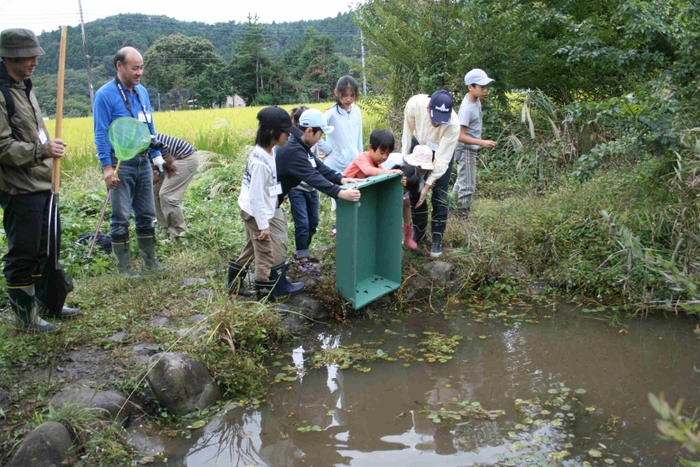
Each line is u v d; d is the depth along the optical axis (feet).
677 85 19.52
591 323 16.56
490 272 18.89
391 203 16.83
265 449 11.24
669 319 16.66
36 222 13.23
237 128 43.42
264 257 15.37
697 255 16.60
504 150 28.76
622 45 27.73
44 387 11.69
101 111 16.12
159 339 13.61
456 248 19.77
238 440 11.48
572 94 31.65
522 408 12.44
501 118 30.12
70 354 13.06
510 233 19.98
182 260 18.61
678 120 17.22
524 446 11.18
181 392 12.12
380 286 17.08
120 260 17.13
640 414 12.19
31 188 13.02
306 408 12.59
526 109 27.30
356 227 15.47
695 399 12.71
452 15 30.22
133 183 16.92
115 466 10.41
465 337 15.84
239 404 12.57
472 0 29.96
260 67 212.43
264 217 14.58
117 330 14.17
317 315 16.31
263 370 13.76
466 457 10.93
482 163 27.81
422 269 18.60
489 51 29.01
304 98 209.26
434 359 14.57
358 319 16.76
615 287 17.87
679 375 13.75
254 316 14.30
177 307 15.44
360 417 12.28
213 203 25.13
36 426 10.30
